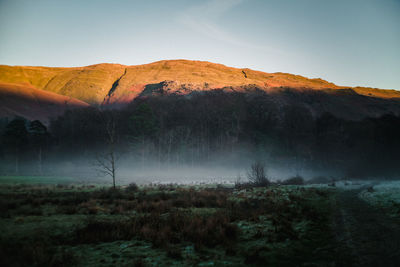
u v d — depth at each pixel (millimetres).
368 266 5926
